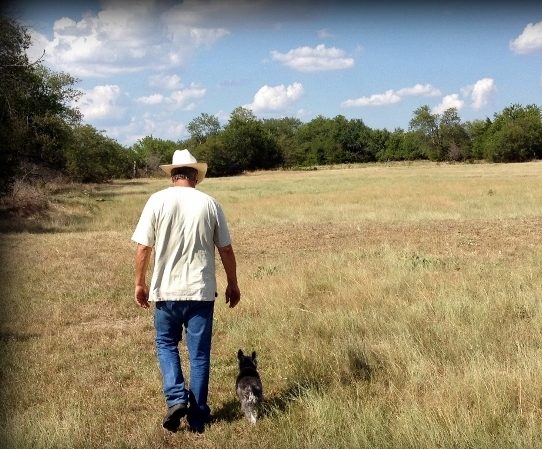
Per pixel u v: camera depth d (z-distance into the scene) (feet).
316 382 17.62
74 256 43.96
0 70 78.38
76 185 152.56
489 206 73.72
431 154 363.97
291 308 25.81
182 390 14.89
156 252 15.17
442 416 14.40
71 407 16.55
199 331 15.30
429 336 20.76
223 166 298.15
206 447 14.33
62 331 24.98
